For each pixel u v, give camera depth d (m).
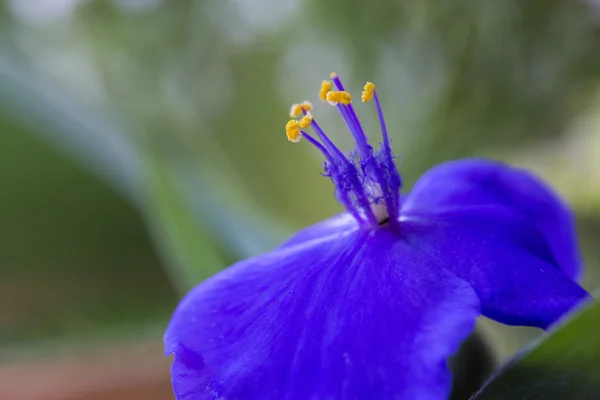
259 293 0.09
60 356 0.17
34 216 0.20
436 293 0.08
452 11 0.16
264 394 0.08
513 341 0.13
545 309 0.08
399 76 0.17
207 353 0.08
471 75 0.16
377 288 0.08
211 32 0.18
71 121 0.14
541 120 0.16
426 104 0.17
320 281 0.09
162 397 0.16
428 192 0.10
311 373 0.08
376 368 0.08
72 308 0.19
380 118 0.09
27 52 0.17
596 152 0.16
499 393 0.08
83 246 0.20
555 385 0.08
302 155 0.18
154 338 0.18
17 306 0.19
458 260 0.08
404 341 0.08
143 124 0.15
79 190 0.19
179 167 0.13
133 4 0.18
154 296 0.19
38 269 0.20
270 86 0.18
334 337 0.08
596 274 0.14
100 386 0.16
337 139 0.17
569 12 0.15
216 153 0.17
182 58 0.18
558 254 0.10
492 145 0.17
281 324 0.08
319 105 0.18
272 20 0.18
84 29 0.18
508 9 0.16
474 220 0.09
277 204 0.17
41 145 0.19
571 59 0.16
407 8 0.17
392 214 0.09
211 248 0.12
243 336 0.08
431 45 0.17
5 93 0.14
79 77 0.18
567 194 0.16
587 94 0.16
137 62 0.18
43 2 0.17
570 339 0.08
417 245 0.09
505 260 0.08
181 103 0.18
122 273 0.20
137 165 0.13
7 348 0.18
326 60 0.18
